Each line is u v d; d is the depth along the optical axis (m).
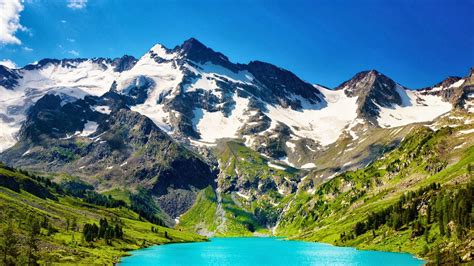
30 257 156.12
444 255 171.62
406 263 190.50
